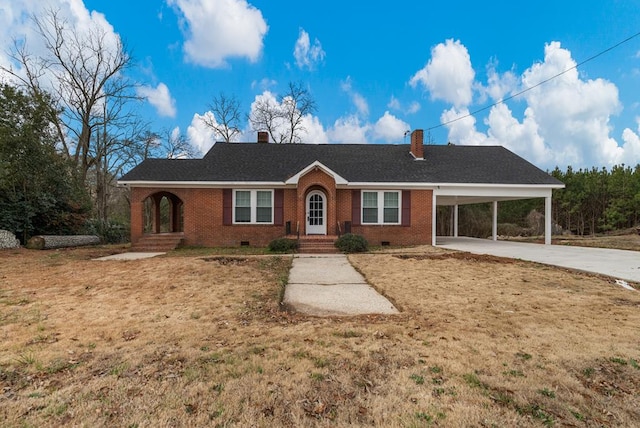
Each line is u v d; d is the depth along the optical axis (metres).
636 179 25.69
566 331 4.41
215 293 6.60
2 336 4.29
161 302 5.96
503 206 29.73
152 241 15.10
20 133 15.15
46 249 14.34
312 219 16.19
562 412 2.66
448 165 17.69
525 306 5.63
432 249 14.41
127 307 5.65
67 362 3.52
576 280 7.71
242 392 2.93
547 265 9.79
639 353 3.70
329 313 5.44
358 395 2.90
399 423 2.51
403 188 16.36
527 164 18.09
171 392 2.92
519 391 2.96
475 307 5.60
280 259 11.02
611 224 26.23
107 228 20.55
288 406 2.73
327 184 15.38
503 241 19.80
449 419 2.55
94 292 6.69
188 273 8.47
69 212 17.52
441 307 5.62
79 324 4.77
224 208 16.09
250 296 6.37
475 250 14.00
